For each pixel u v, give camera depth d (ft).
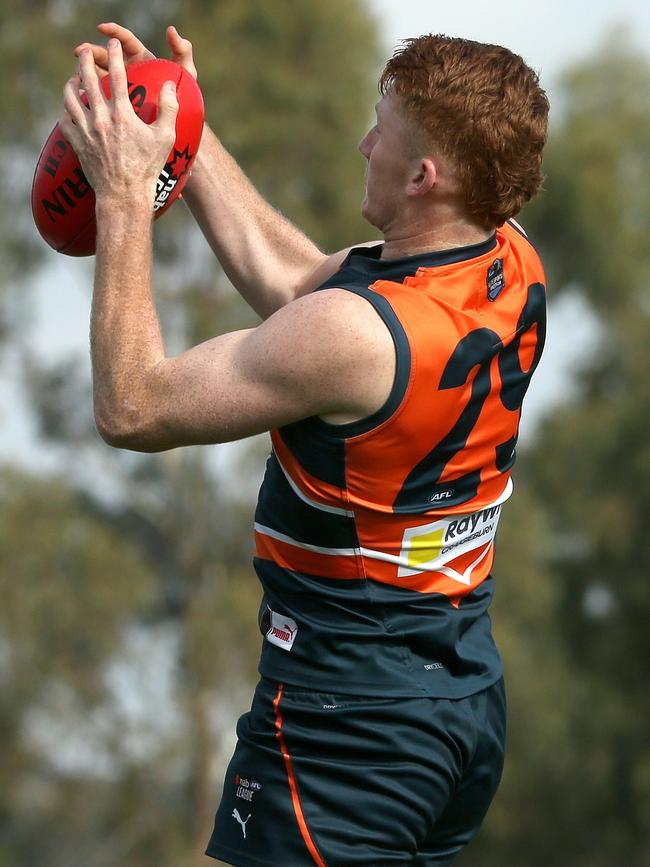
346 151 235.20
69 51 232.12
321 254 40.63
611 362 315.58
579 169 302.25
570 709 257.14
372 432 31.30
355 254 34.42
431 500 32.89
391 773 33.04
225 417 31.24
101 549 218.38
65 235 36.81
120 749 216.54
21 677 212.43
